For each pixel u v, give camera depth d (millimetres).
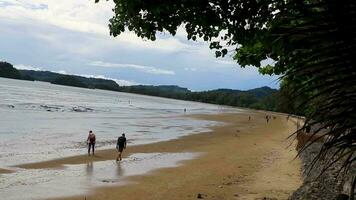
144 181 24719
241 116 129375
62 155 34031
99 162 31641
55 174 26188
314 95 2891
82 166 29562
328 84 2803
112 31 8516
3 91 143000
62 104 112312
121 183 24078
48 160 31250
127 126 66750
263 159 34438
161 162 32625
